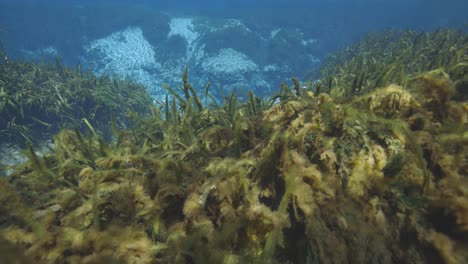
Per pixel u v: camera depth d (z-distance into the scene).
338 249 1.16
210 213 1.40
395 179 1.35
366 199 1.32
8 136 5.95
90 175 1.71
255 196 1.35
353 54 10.43
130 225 1.41
